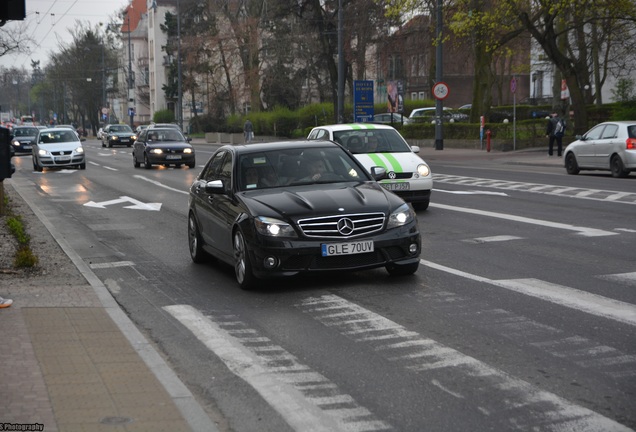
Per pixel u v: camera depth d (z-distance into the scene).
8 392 5.81
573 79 38.72
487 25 37.09
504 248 12.15
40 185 27.58
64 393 5.79
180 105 77.31
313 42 66.25
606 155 25.47
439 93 44.78
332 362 6.68
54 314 8.29
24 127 53.53
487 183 23.75
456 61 79.88
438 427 5.18
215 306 8.97
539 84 87.94
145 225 16.61
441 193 20.95
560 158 34.75
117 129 65.19
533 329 7.45
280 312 8.52
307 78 75.94
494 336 7.27
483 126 43.81
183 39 79.56
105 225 16.80
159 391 5.84
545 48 38.00
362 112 47.22
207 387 6.16
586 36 49.56
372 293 9.22
